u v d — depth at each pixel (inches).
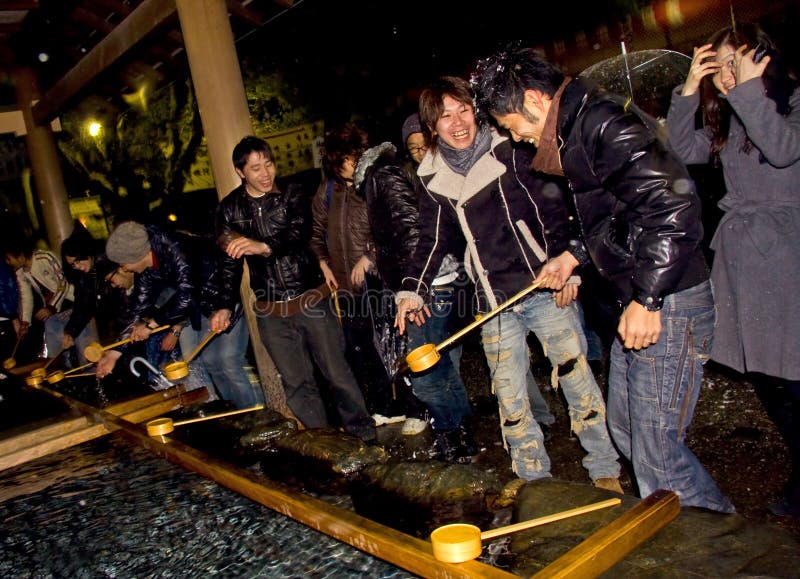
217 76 152.6
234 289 137.6
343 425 142.6
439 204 103.4
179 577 62.5
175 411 113.0
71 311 205.5
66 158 448.1
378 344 149.5
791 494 89.1
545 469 99.7
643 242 66.1
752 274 83.0
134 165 421.7
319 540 63.5
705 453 112.2
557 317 98.5
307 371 138.7
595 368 152.5
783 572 43.8
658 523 51.8
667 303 70.4
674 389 71.9
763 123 77.0
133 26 187.5
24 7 230.4
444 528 51.3
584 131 67.1
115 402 116.2
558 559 47.3
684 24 161.0
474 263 100.2
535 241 96.8
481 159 95.7
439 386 125.9
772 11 141.3
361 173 127.8
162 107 395.9
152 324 142.9
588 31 191.0
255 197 128.0
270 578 59.2
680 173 64.1
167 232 143.3
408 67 271.1
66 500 84.1
